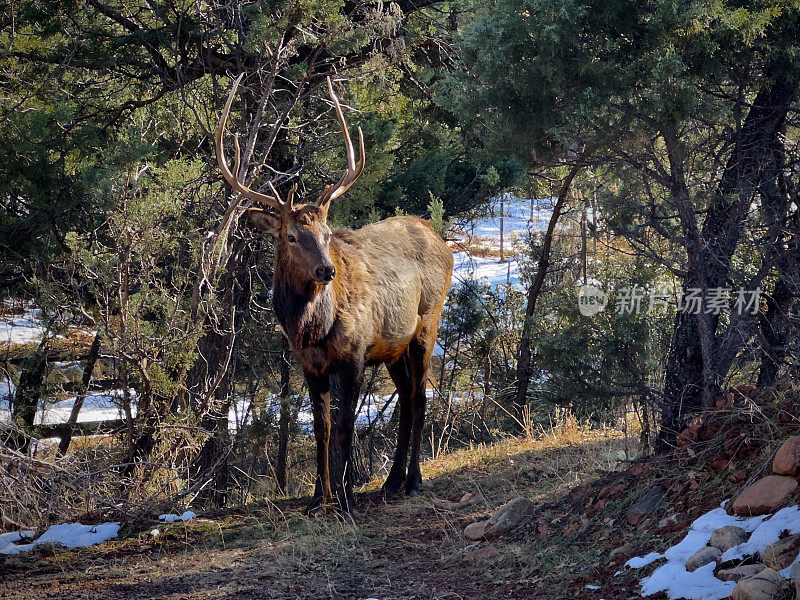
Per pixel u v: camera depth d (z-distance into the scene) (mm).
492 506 10570
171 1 15805
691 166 11312
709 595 6195
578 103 10383
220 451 16578
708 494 7832
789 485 7062
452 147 23516
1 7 16469
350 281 10766
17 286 16938
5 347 19844
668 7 9664
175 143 18172
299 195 18125
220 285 15820
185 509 11867
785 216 10789
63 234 15438
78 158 15930
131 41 16000
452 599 7672
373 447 24156
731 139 10828
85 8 16922
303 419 24297
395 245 12086
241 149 16812
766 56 10102
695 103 9992
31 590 8805
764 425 7953
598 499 8773
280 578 8750
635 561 7234
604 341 14328
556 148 11453
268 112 15820
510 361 25750
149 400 12953
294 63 17031
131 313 12422
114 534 10852
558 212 24094
